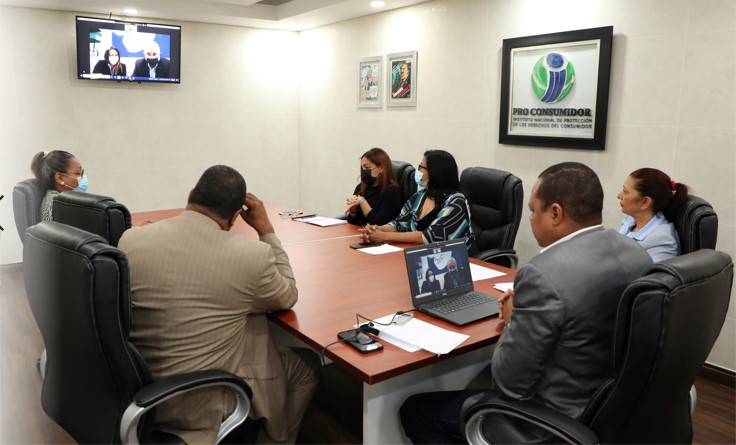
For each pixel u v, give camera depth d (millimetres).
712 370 3090
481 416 1503
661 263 1259
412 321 1911
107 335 1333
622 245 1484
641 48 3264
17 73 4926
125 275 1359
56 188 3361
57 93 5113
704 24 2965
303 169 6637
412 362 1599
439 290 2100
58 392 1570
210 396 1618
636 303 1204
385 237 3117
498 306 2006
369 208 3598
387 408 1823
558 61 3682
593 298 1366
